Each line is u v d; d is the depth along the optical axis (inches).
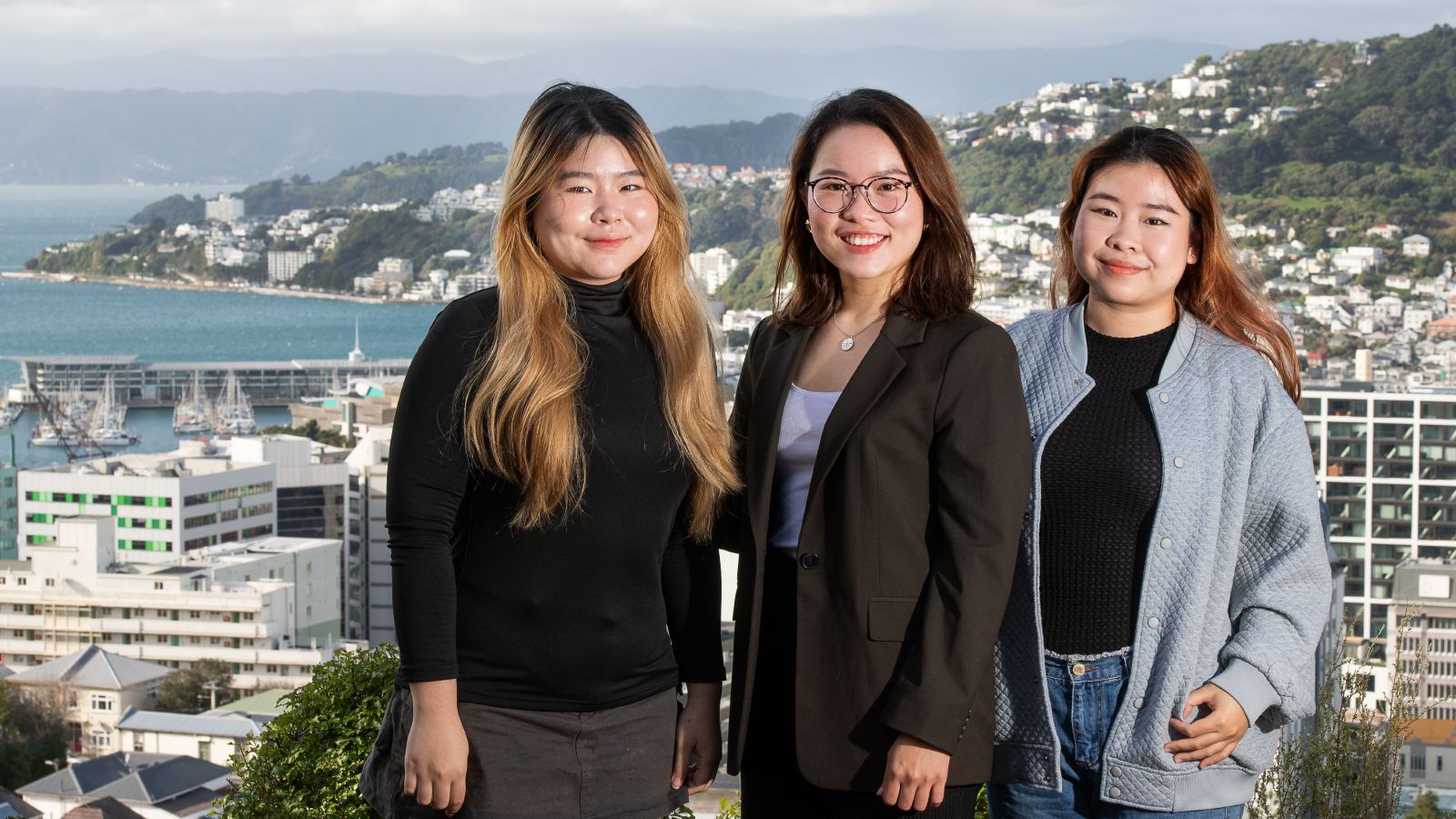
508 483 97.8
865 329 104.7
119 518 2861.7
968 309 101.3
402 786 99.6
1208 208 105.4
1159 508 100.5
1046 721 102.1
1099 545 101.8
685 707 110.4
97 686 1927.9
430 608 95.7
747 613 103.6
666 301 104.9
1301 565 101.0
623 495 100.3
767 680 104.3
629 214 101.6
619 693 101.0
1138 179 104.2
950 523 96.0
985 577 94.3
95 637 2250.2
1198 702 98.6
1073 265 113.7
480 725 98.2
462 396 96.8
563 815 99.5
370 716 194.1
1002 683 104.6
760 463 104.1
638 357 104.2
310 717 195.8
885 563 97.6
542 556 98.4
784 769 104.0
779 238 110.6
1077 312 109.4
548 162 100.4
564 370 96.9
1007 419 97.1
